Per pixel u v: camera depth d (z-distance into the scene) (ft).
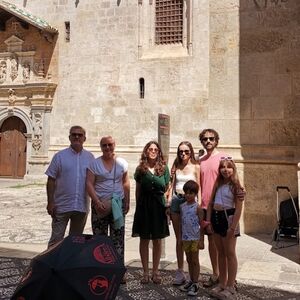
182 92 65.21
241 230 31.35
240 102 31.76
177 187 19.52
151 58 66.90
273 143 30.89
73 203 19.52
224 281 17.92
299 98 30.30
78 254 9.71
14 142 78.69
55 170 19.65
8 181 75.31
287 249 26.40
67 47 72.28
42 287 9.16
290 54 30.58
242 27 31.78
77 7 71.46
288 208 28.81
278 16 30.94
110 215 19.15
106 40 69.62
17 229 34.50
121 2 68.80
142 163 19.58
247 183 31.30
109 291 9.54
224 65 32.17
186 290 18.42
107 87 69.46
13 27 76.74
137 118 67.56
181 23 66.80
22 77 76.64
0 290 18.34
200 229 18.30
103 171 19.11
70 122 72.02
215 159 19.20
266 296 17.94
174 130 65.46
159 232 19.25
